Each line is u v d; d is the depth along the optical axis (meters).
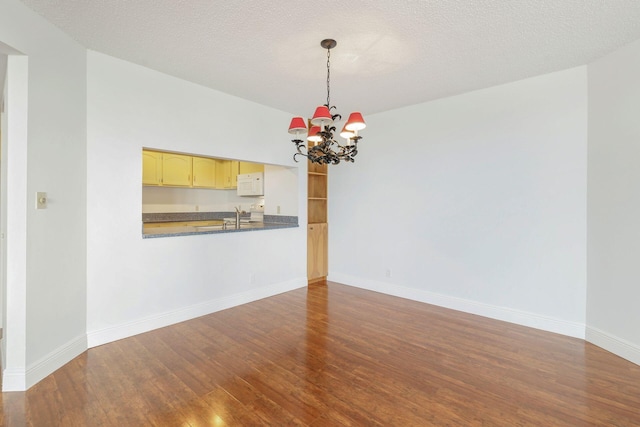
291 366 2.43
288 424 1.79
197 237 3.47
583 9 2.10
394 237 4.33
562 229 3.06
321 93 3.68
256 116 4.04
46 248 2.29
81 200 2.62
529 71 3.07
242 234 3.92
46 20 2.25
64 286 2.44
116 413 1.87
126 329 2.92
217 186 6.16
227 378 2.26
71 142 2.51
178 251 3.30
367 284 4.64
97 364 2.43
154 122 3.09
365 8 2.09
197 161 5.81
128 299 2.94
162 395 2.05
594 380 2.25
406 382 2.22
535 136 3.20
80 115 2.60
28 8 2.11
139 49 2.68
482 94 3.54
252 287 4.05
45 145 2.27
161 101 3.13
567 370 2.39
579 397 2.05
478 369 2.41
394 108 4.25
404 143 4.20
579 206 2.96
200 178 5.87
